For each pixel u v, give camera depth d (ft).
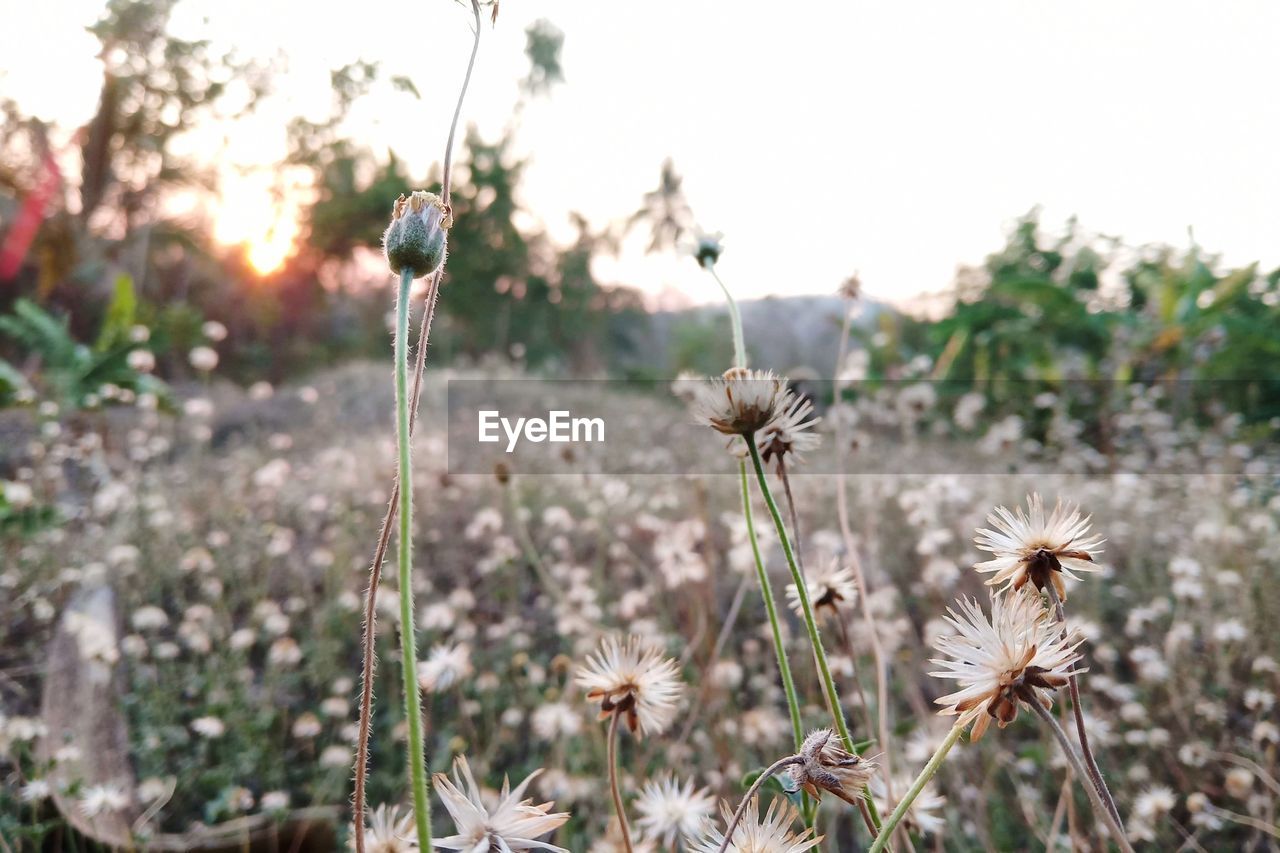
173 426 24.70
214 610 11.41
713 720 7.88
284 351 60.75
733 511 13.70
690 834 3.73
